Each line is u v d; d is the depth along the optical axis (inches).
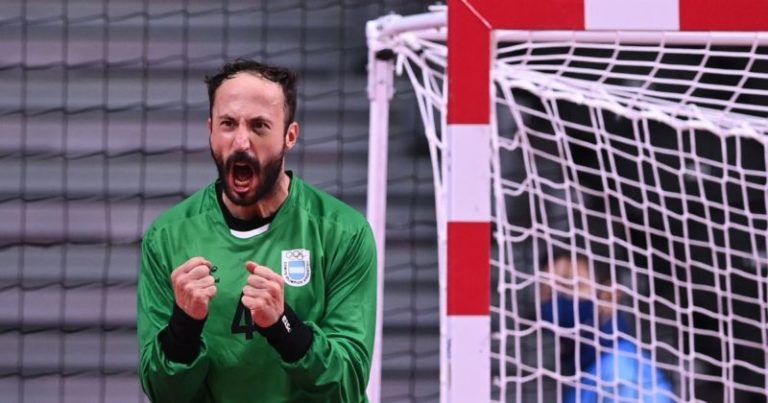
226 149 352.2
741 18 374.3
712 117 521.0
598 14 374.3
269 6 856.3
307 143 839.1
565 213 741.9
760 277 530.0
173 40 852.6
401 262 823.7
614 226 714.8
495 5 372.2
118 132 842.8
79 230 830.5
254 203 359.3
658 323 678.5
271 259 371.9
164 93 847.7
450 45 371.9
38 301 820.6
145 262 378.9
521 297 756.6
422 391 813.9
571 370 637.3
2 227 828.0
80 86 846.5
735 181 524.1
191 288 339.0
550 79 518.0
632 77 482.3
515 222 761.0
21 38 848.3
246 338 364.8
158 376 350.0
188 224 378.3
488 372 364.5
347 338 366.3
